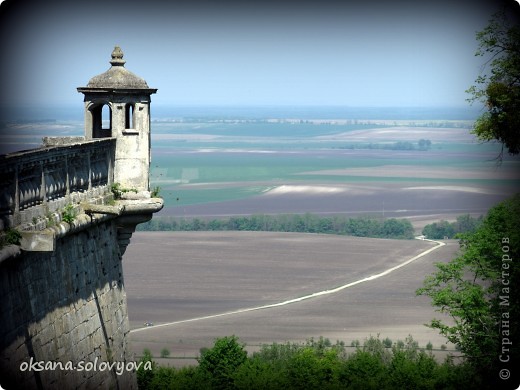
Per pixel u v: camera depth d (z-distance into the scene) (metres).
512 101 53.81
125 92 44.50
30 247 31.17
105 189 42.56
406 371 75.94
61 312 35.62
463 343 60.66
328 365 80.25
